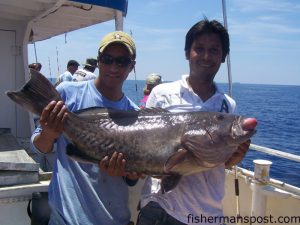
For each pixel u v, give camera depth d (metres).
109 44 2.32
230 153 2.23
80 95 2.44
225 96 2.56
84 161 2.29
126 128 2.33
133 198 3.07
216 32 2.38
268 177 3.41
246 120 2.19
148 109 2.41
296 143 18.67
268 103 62.53
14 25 4.55
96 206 2.29
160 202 2.33
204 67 2.40
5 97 4.56
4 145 3.33
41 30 6.77
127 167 2.32
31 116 4.60
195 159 2.23
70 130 2.26
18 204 2.71
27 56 4.61
